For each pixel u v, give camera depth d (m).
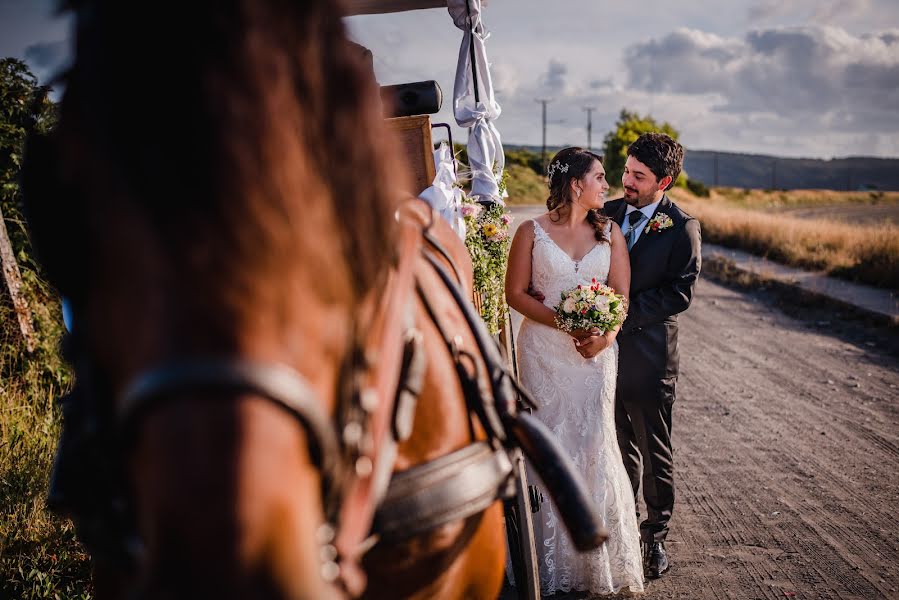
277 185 0.87
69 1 1.01
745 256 19.31
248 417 0.80
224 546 0.76
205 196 0.83
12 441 4.51
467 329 1.85
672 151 4.16
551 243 3.92
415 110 3.64
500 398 1.82
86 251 0.93
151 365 0.81
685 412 7.17
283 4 0.99
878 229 19.25
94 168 0.87
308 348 0.90
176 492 0.77
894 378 8.50
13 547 3.66
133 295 0.84
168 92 0.86
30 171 1.44
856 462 5.93
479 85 4.32
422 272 1.78
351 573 1.11
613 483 3.85
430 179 3.43
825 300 12.94
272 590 0.78
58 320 6.31
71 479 1.49
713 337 10.59
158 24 0.90
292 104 0.93
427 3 4.32
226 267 0.83
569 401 3.85
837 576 4.18
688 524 4.84
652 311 4.06
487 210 3.90
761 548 4.52
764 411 7.21
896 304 12.30
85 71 0.90
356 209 1.01
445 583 1.67
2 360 5.52
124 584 1.46
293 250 0.88
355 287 1.03
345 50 1.06
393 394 1.33
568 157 3.90
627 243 4.24
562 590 3.91
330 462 0.92
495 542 1.88
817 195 82.25
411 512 1.48
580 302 3.60
